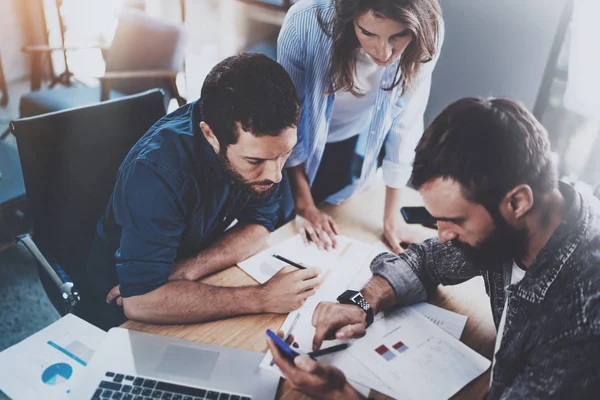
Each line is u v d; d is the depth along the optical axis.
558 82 1.73
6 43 4.01
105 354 0.97
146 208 1.05
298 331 1.04
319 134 1.53
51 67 4.27
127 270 1.08
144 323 1.06
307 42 1.36
